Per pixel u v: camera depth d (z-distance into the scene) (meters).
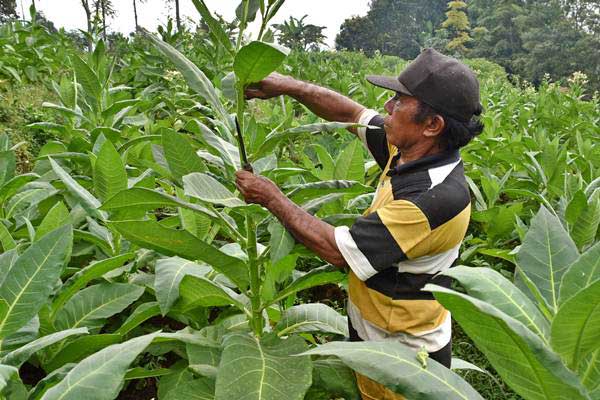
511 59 51.66
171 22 9.23
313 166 4.31
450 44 51.09
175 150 2.27
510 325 1.27
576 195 3.49
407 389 1.53
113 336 2.45
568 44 46.78
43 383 1.98
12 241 2.66
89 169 4.19
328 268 2.34
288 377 2.01
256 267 2.35
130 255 2.63
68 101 4.93
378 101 8.11
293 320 2.57
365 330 2.32
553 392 1.40
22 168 5.66
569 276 1.53
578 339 1.38
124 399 2.94
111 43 14.61
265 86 2.78
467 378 3.35
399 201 2.09
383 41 55.69
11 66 8.38
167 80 7.67
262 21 2.04
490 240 4.33
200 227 3.10
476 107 2.18
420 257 2.15
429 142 2.23
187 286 2.38
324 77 11.25
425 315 2.21
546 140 5.84
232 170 2.32
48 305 2.45
